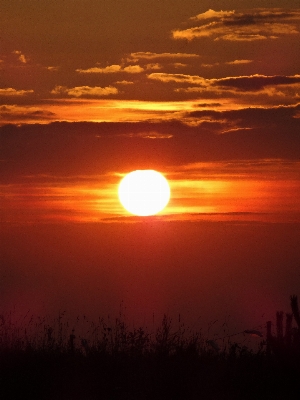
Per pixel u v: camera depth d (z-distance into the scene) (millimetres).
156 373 12250
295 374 12188
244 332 12500
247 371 12320
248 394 11711
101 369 12484
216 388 11906
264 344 12961
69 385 12039
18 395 11734
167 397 11672
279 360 12445
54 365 12688
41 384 12062
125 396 11688
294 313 12523
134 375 12320
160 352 12906
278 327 12695
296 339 12469
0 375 12320
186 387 11883
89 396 11703
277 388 11922
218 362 12758
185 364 12500
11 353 13016
